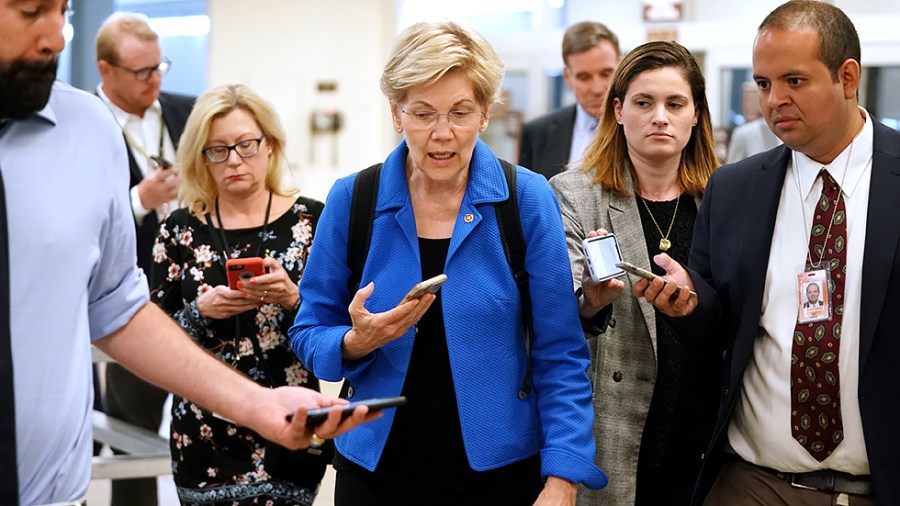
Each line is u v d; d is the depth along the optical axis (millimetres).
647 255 2779
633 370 2715
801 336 2271
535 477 2311
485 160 2320
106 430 3936
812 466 2293
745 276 2367
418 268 2258
